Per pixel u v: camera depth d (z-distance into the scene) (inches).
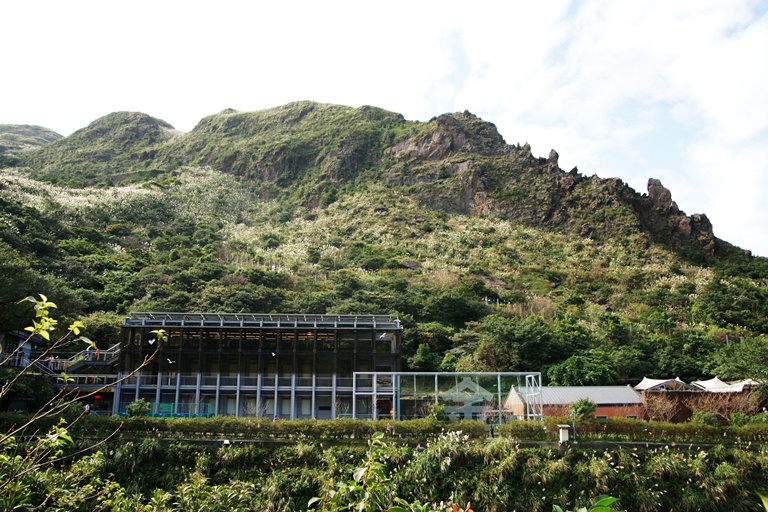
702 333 3804.1
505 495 1314.0
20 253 3821.4
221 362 2256.4
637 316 4239.7
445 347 3080.7
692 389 2190.0
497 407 1828.2
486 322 3189.0
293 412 2197.3
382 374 1989.4
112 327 2785.4
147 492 1338.6
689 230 7322.8
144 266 4471.0
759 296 4928.6
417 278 4972.9
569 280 5482.3
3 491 483.8
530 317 3462.1
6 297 1948.8
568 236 6993.1
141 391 2191.2
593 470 1362.0
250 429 1524.4
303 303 3634.4
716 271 6205.7
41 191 6466.5
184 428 1523.1
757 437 1525.6
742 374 2432.3
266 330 2281.0
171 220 6727.4
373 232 6658.5
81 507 714.8
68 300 2153.1
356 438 1521.9
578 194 7672.2
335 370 2241.6
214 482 1368.1
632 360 2930.6
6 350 2106.3
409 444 1489.9
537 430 1491.1
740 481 1362.0
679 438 1515.7
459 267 5477.4
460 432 1444.4
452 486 1346.0
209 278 4131.4
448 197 7770.7
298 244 6176.2
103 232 5502.0
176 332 2273.6
